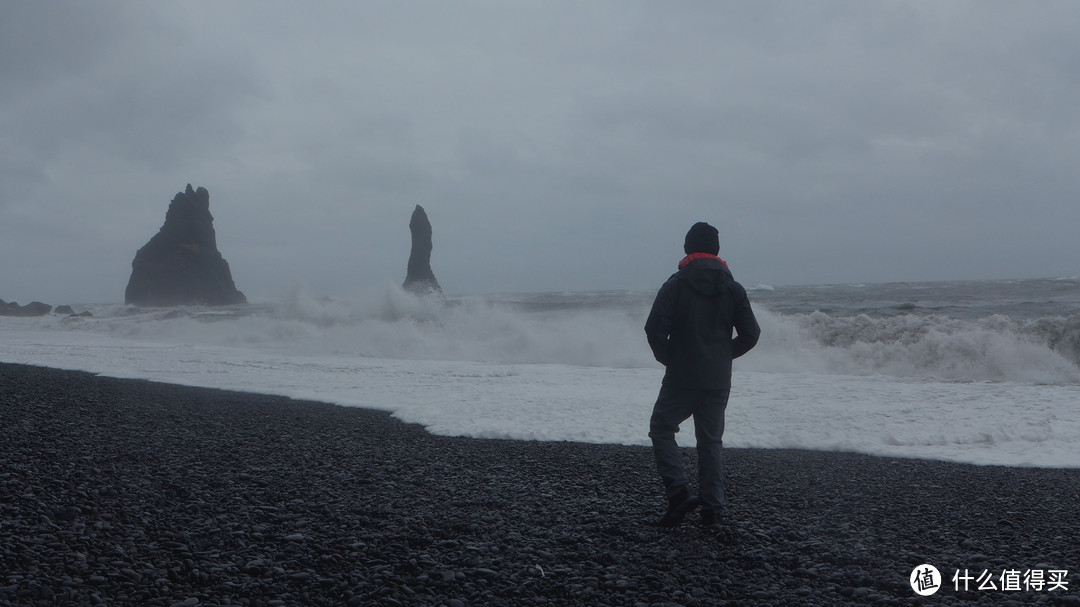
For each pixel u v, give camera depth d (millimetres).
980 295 39969
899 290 50188
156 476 5777
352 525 4590
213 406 10508
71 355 20484
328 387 13250
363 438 8109
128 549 3930
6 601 3070
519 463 6781
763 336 18531
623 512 5016
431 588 3490
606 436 8359
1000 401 11141
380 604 3254
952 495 5711
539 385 13492
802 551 4184
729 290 4695
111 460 6312
